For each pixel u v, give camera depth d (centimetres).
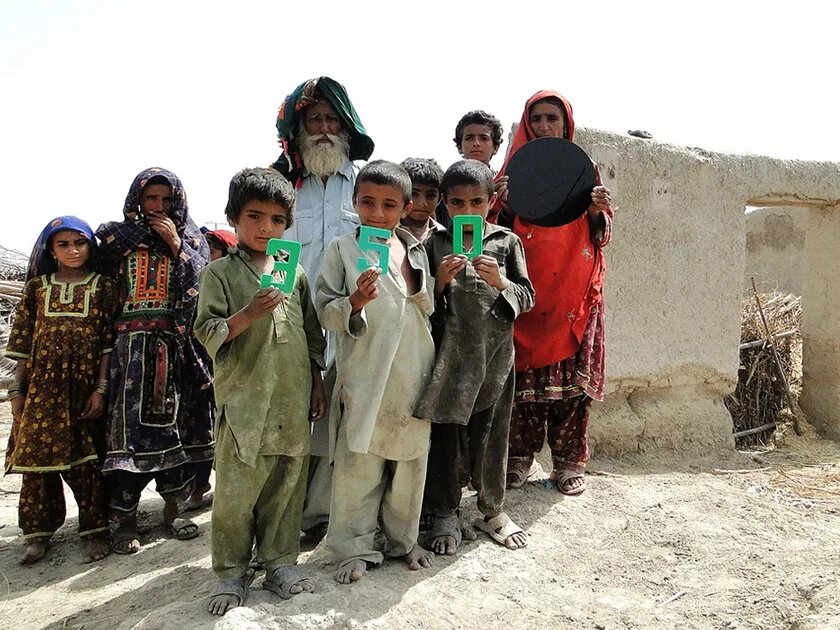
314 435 331
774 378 659
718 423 566
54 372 353
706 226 550
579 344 395
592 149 491
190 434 389
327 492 340
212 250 500
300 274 297
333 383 323
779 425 649
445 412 303
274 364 272
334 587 278
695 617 291
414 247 310
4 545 381
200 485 417
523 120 409
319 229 398
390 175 286
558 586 313
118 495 357
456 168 317
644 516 391
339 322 278
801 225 1123
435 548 325
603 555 347
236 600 261
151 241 368
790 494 464
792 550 351
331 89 390
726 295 564
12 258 1160
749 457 558
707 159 549
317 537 343
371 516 302
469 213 316
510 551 337
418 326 299
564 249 387
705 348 554
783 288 1144
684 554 351
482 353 314
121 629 273
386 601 277
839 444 629
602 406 518
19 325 365
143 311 362
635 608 298
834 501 450
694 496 430
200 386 376
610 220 391
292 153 407
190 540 373
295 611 255
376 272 264
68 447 351
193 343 376
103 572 338
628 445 522
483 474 331
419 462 303
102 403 360
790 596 300
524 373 395
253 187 272
